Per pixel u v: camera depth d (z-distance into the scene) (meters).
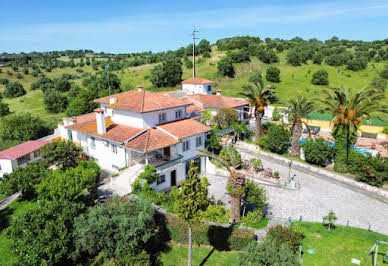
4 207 26.61
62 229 17.77
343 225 23.69
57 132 55.16
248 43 129.12
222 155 34.91
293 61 116.31
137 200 20.78
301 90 88.62
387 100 74.06
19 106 88.06
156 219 21.39
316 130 50.22
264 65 113.88
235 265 14.66
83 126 37.06
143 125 31.92
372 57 131.12
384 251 19.55
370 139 45.59
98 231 17.17
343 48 136.12
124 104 33.94
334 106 35.41
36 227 17.72
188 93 57.81
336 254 19.22
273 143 40.09
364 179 31.55
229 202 27.03
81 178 23.34
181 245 21.02
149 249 19.62
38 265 16.70
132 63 129.75
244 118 54.50
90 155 36.25
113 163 32.69
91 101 65.75
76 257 18.14
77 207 19.58
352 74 108.19
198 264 18.78
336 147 35.22
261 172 34.44
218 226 21.19
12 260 19.27
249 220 23.11
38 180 27.25
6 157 38.56
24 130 56.44
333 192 30.09
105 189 27.00
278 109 58.91
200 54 127.31
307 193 29.70
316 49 140.50
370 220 24.81
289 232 19.66
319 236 21.50
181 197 16.41
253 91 42.19
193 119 38.31
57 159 30.98
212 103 50.31
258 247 14.86
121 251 17.31
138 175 27.81
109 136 31.59
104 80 83.50
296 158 39.12
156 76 89.56
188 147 33.00
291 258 14.30
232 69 100.56
